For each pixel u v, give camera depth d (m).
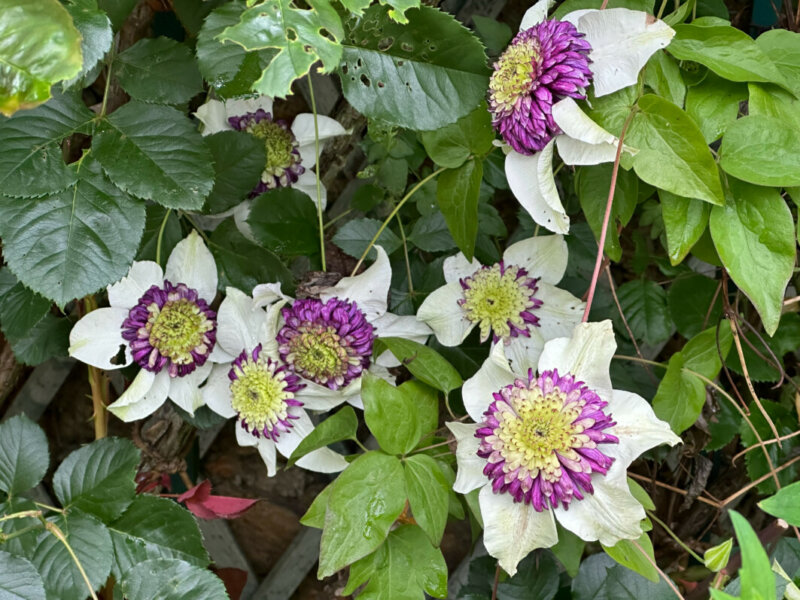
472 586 0.60
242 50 0.42
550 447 0.40
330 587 0.64
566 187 0.59
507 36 0.58
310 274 0.50
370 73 0.45
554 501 0.40
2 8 0.32
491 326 0.51
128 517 0.52
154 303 0.50
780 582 0.42
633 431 0.40
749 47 0.42
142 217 0.43
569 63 0.41
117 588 0.52
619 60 0.41
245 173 0.52
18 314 0.51
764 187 0.41
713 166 0.40
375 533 0.42
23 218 0.42
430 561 0.45
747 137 0.41
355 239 0.57
